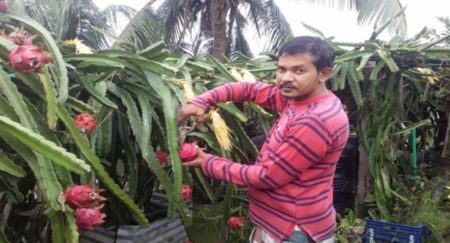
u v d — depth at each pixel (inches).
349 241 84.0
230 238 76.6
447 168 120.6
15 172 32.5
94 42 234.8
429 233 85.6
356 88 84.3
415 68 96.2
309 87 41.4
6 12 42.1
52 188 31.8
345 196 103.6
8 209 44.0
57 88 42.4
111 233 57.8
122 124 54.1
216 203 75.2
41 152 29.9
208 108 49.9
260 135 92.1
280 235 43.7
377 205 88.7
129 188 54.6
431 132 135.9
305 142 40.1
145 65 48.9
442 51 86.1
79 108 43.6
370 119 93.6
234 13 258.2
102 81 48.9
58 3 233.3
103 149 49.9
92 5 235.9
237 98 51.8
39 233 49.1
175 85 55.3
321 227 43.9
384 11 192.1
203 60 74.5
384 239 83.3
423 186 100.3
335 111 41.9
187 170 51.9
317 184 43.1
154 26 226.1
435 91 113.1
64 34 219.3
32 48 31.9
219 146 57.9
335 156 43.3
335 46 91.8
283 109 50.2
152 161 47.1
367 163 97.0
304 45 40.6
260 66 86.1
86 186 34.2
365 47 88.4
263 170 42.3
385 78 93.5
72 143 44.3
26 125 33.1
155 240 59.8
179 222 65.9
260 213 45.8
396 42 90.4
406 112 106.6
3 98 33.9
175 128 46.5
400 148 111.3
